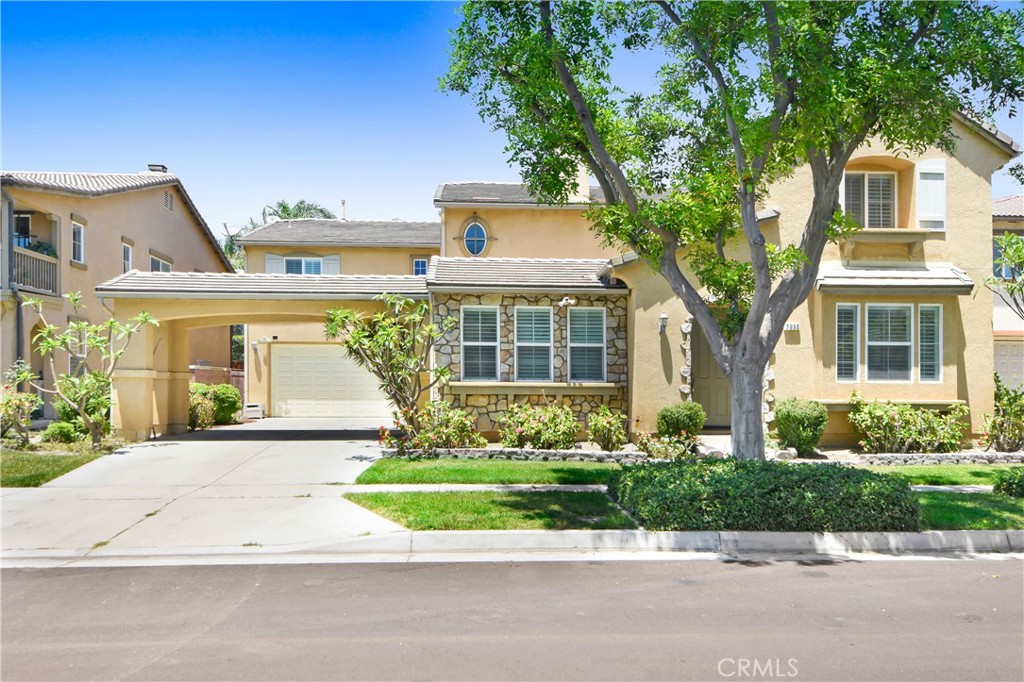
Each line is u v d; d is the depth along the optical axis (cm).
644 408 1492
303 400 2422
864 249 1516
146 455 1366
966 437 1484
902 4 905
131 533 840
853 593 641
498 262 1700
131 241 2272
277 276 1642
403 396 1397
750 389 970
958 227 1534
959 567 732
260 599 625
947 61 894
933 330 1498
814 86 847
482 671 475
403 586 661
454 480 1103
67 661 495
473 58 1027
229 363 2906
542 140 1050
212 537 824
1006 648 516
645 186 1120
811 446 1388
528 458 1346
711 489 827
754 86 880
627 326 1583
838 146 990
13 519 898
